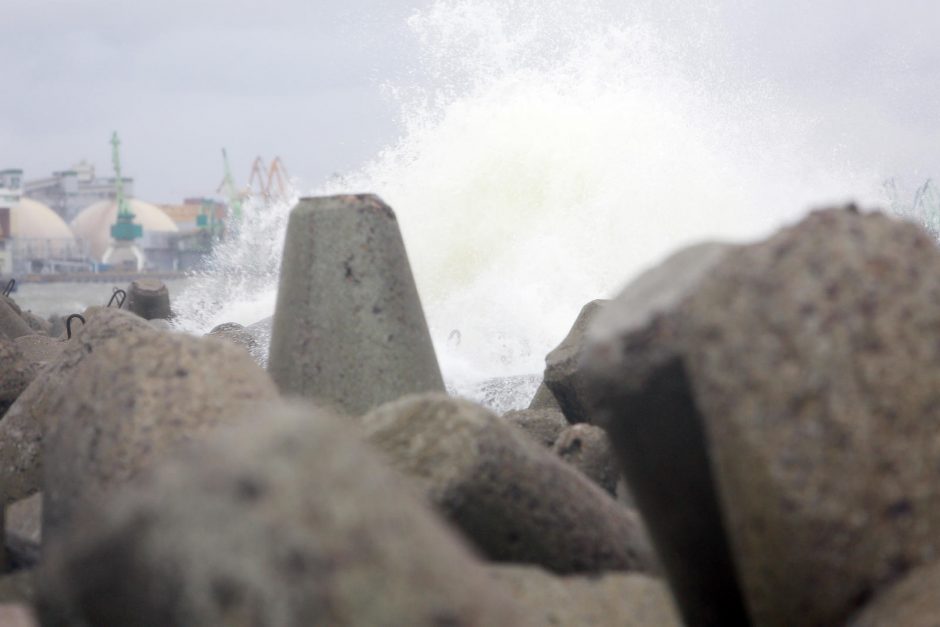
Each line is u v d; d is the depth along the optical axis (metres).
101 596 5.52
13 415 16.27
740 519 7.08
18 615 7.25
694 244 8.38
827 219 7.44
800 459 6.91
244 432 5.48
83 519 6.14
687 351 7.25
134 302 52.19
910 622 6.34
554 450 15.38
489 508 9.96
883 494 6.88
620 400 7.59
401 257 16.16
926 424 7.00
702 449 7.53
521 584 8.81
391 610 5.10
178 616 5.16
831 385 6.97
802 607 6.99
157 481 5.49
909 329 7.14
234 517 5.16
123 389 10.40
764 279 7.18
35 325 55.03
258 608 5.04
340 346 15.49
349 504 5.25
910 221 7.68
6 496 15.80
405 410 10.41
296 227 15.97
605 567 10.41
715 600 7.91
